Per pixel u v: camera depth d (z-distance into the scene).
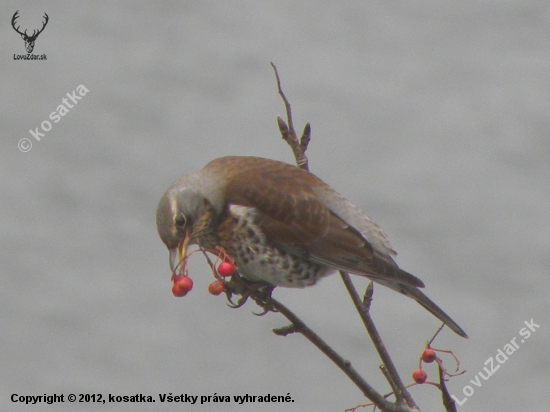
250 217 7.30
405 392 6.03
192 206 7.31
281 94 7.36
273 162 7.68
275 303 6.12
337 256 7.33
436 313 7.11
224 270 6.33
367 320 6.24
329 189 7.62
